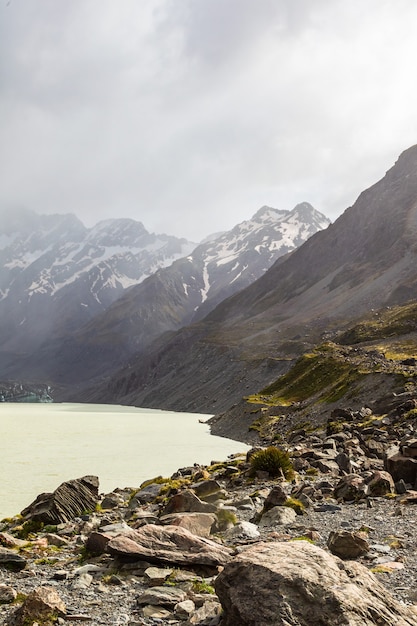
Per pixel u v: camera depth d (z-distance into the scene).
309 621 8.44
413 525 17.73
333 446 41.25
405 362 92.81
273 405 106.06
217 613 10.24
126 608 11.55
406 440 40.09
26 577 14.47
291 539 16.75
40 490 43.53
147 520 21.86
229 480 32.97
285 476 31.25
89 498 27.89
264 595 8.97
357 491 23.73
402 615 8.98
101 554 16.30
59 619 10.73
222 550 14.74
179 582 13.02
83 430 121.56
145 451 75.69
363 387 82.62
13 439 97.19
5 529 24.16
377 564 13.39
